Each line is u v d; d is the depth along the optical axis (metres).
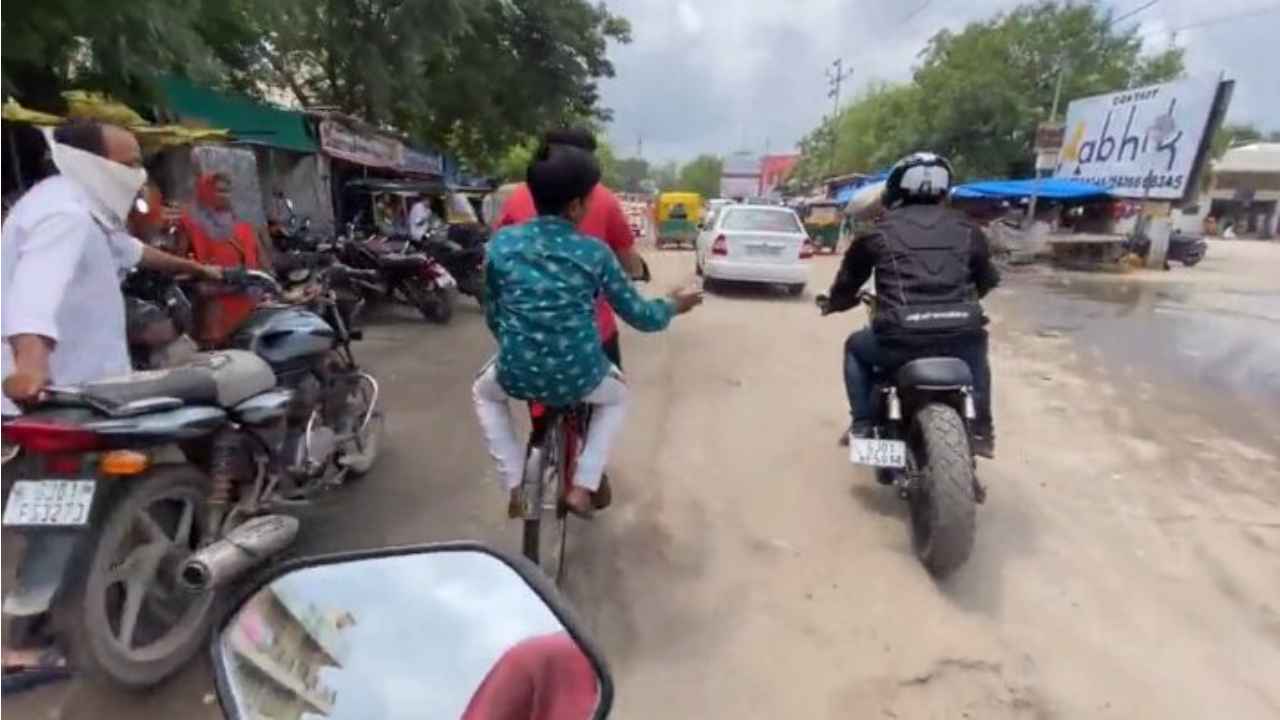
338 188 13.26
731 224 13.62
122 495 2.72
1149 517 4.60
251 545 2.90
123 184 3.08
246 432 3.21
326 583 1.48
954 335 3.94
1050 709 2.96
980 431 4.17
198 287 4.87
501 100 22.27
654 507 4.53
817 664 3.18
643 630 3.36
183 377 2.93
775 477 5.04
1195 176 20.92
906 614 3.53
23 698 2.75
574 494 3.35
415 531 4.09
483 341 9.02
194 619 2.98
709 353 8.65
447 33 15.87
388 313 10.78
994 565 3.98
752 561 3.96
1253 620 3.58
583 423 3.46
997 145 37.31
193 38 6.18
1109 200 24.70
